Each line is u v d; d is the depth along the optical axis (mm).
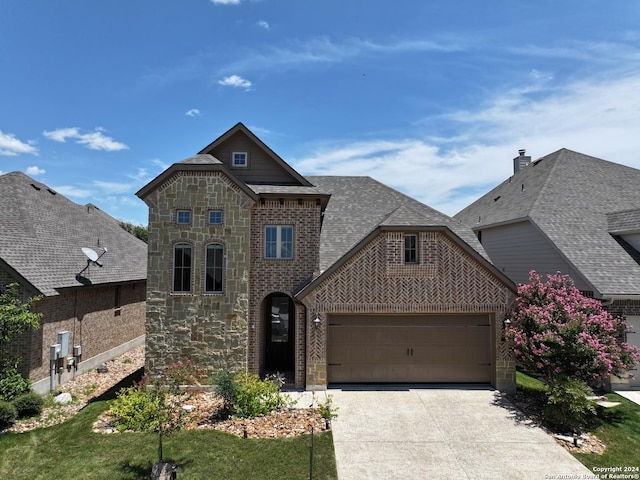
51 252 17031
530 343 13125
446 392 14547
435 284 15008
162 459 9711
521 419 12305
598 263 16188
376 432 11359
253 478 9031
